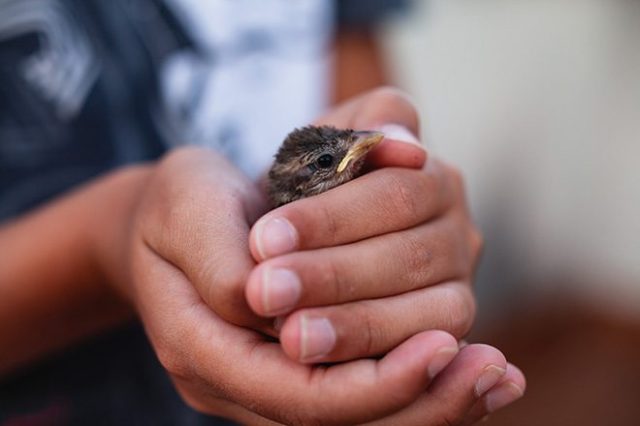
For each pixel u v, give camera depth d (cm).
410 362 32
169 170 37
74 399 47
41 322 44
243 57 52
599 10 110
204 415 49
